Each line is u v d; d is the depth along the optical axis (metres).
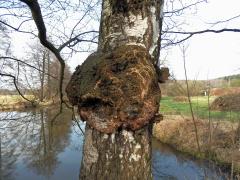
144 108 1.90
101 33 2.16
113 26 2.09
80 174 2.06
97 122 1.93
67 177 13.23
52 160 15.45
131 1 2.05
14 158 15.65
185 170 11.30
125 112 1.88
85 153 2.03
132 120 1.89
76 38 3.49
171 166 12.23
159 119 2.04
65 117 20.08
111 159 1.94
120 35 2.06
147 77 1.92
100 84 1.91
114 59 1.96
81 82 1.98
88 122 1.96
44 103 6.29
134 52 1.96
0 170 14.12
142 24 2.07
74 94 1.99
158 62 2.20
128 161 1.93
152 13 2.12
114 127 1.91
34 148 16.92
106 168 1.94
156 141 17.83
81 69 2.04
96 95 1.89
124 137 1.94
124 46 2.01
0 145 17.44
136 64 1.93
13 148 17.05
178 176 10.71
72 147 17.56
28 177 13.25
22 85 6.28
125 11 2.06
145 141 1.99
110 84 1.89
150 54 2.10
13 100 8.65
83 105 1.95
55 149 17.31
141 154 1.97
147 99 1.92
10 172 13.75
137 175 1.94
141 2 2.06
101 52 2.08
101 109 1.92
